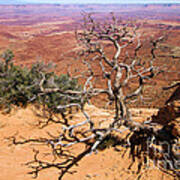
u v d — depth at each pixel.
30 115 8.36
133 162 5.88
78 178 5.41
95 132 5.41
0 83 8.49
